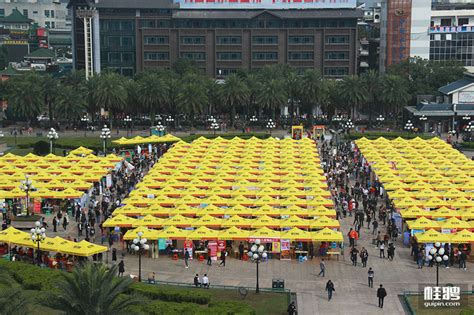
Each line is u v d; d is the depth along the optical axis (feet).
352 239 278.46
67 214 330.13
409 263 262.26
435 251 233.14
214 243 264.52
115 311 163.22
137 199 314.14
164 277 246.06
